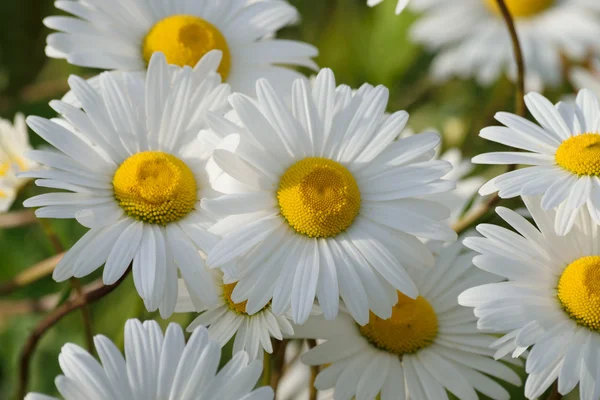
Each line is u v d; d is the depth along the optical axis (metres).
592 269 0.49
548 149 0.51
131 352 0.48
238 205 0.49
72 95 0.53
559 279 0.50
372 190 0.50
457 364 0.51
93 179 0.50
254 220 0.49
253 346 0.49
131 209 0.50
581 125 0.51
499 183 0.50
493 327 0.49
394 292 0.50
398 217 0.50
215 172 0.50
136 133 0.51
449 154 0.57
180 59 0.54
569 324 0.49
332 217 0.50
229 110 0.51
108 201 0.50
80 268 0.49
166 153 0.51
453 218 0.55
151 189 0.50
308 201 0.50
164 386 0.47
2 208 0.55
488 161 0.50
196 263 0.49
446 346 0.51
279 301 0.49
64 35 0.53
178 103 0.51
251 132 0.50
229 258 0.49
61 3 0.53
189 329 0.50
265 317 0.50
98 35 0.54
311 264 0.49
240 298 0.49
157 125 0.51
